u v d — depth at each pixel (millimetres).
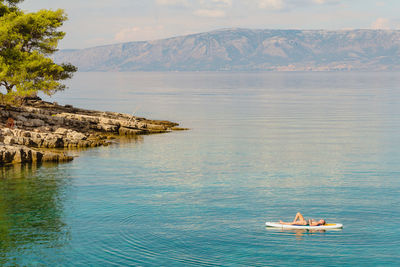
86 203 37594
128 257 27062
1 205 37000
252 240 29375
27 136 63281
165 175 48438
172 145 68938
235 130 87188
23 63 77812
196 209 35938
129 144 69562
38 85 81000
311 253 27375
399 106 138625
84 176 47594
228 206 36781
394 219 33094
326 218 33656
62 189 42188
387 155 59531
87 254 27500
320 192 41031
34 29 87562
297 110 129125
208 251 27797
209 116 114375
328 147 66625
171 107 141125
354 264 25969
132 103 156500
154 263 26297
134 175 48281
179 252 27672
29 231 31109
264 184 44375
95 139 71938
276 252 27562
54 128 70750
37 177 46875
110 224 32438
